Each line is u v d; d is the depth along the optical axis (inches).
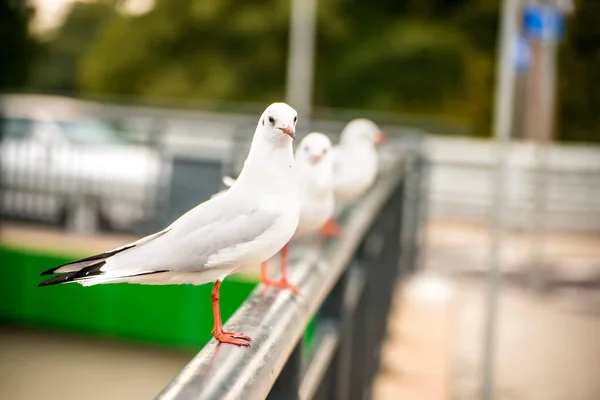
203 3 1277.1
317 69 1238.3
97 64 1348.4
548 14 434.0
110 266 115.8
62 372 392.8
